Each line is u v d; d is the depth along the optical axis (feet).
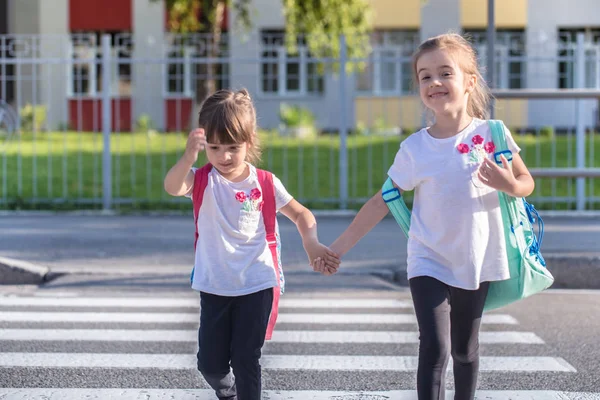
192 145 14.17
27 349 21.59
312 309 26.63
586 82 52.54
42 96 90.43
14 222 43.09
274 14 94.48
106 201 47.24
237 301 14.67
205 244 14.84
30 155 64.28
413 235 14.76
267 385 18.57
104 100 46.60
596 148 68.28
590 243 35.81
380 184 55.77
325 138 75.51
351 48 65.77
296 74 92.43
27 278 30.17
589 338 22.82
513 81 82.58
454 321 14.65
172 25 82.23
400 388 18.35
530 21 94.53
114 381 18.79
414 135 15.05
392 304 27.43
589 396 17.79
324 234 39.34
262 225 15.03
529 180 14.58
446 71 14.65
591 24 94.07
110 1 96.02
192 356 20.98
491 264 14.55
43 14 96.43
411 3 95.25
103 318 25.22
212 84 78.48
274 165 60.95
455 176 14.47
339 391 18.10
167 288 29.53
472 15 94.89
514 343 22.31
